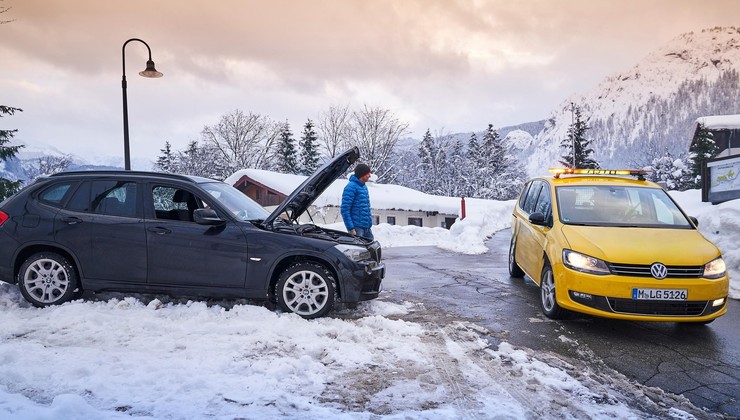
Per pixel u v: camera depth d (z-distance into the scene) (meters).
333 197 26.30
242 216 5.55
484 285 7.54
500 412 3.04
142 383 3.25
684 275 4.75
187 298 5.61
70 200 5.43
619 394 3.47
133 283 5.26
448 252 12.23
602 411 3.15
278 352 3.99
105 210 5.37
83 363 3.54
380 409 3.05
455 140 58.56
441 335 4.76
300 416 2.87
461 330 4.96
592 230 5.43
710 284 4.72
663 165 52.78
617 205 6.07
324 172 6.05
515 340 4.69
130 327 4.54
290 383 3.40
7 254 5.28
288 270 5.18
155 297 5.62
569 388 3.50
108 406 2.92
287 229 5.59
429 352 4.22
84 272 5.25
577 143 50.56
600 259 4.88
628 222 5.73
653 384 3.71
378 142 48.25
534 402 3.24
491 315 5.64
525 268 6.96
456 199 34.66
